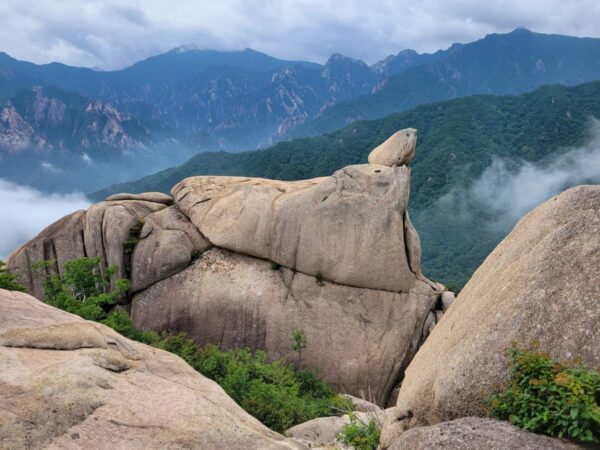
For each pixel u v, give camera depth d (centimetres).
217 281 3209
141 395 838
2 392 764
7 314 977
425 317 3148
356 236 3106
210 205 3369
